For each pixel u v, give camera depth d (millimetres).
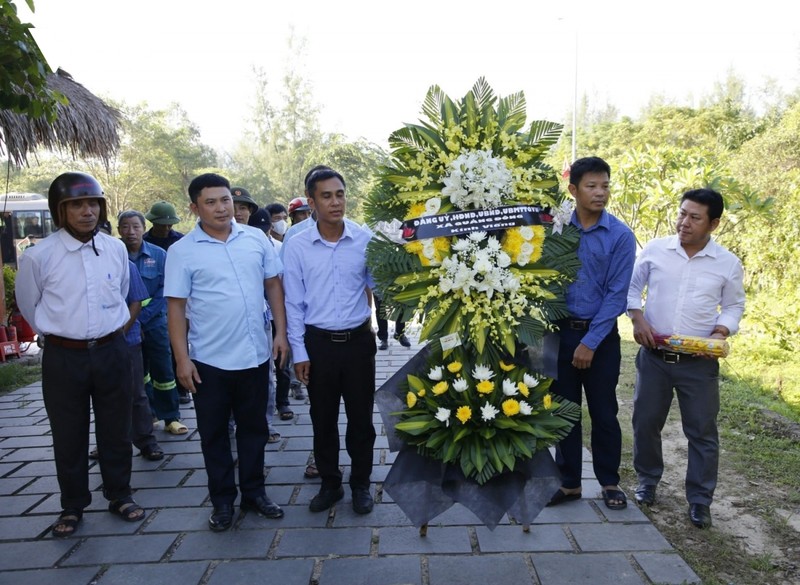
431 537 3105
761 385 5621
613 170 8539
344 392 3406
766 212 6648
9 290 8281
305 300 3367
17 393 6188
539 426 2877
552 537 3074
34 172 30031
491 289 2791
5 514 3463
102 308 3287
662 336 3266
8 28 2621
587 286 3283
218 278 3240
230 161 47656
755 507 3404
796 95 28281
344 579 2756
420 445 2945
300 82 39125
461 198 2842
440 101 2957
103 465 3389
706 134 30625
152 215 5086
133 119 32125
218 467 3270
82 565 2922
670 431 4637
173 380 4762
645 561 2844
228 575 2811
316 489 3721
